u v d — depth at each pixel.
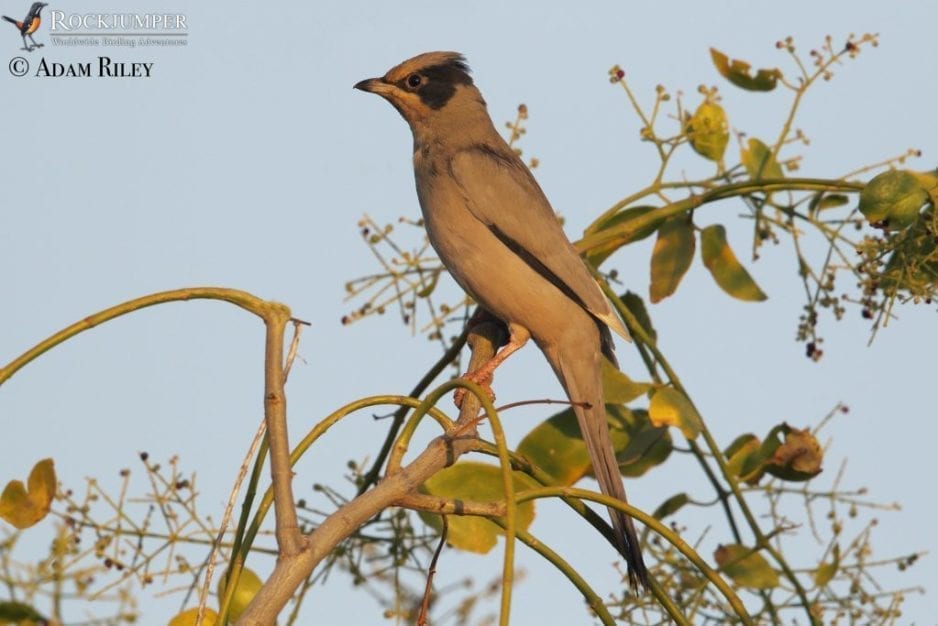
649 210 11.82
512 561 6.03
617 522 8.61
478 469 9.76
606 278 12.05
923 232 10.34
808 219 11.25
